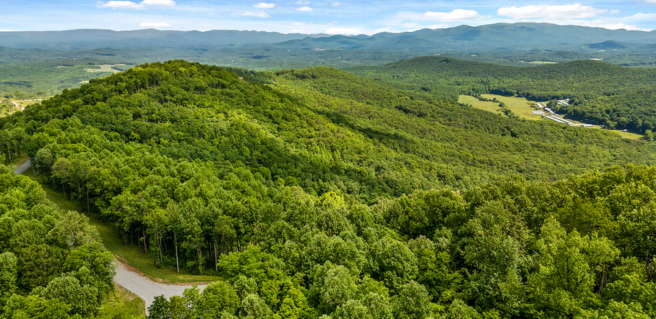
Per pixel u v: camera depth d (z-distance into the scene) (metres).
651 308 35.22
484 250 49.09
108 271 49.50
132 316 42.06
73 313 41.31
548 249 43.88
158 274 61.06
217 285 41.44
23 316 36.84
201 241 60.56
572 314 38.47
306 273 48.69
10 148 101.31
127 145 108.69
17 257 46.91
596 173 66.31
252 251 50.25
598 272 44.75
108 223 75.75
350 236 56.47
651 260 45.69
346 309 37.03
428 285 49.31
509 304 41.28
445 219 66.06
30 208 62.47
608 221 48.75
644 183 58.06
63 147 88.25
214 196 70.38
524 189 66.62
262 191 85.75
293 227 59.34
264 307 39.50
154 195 68.69
